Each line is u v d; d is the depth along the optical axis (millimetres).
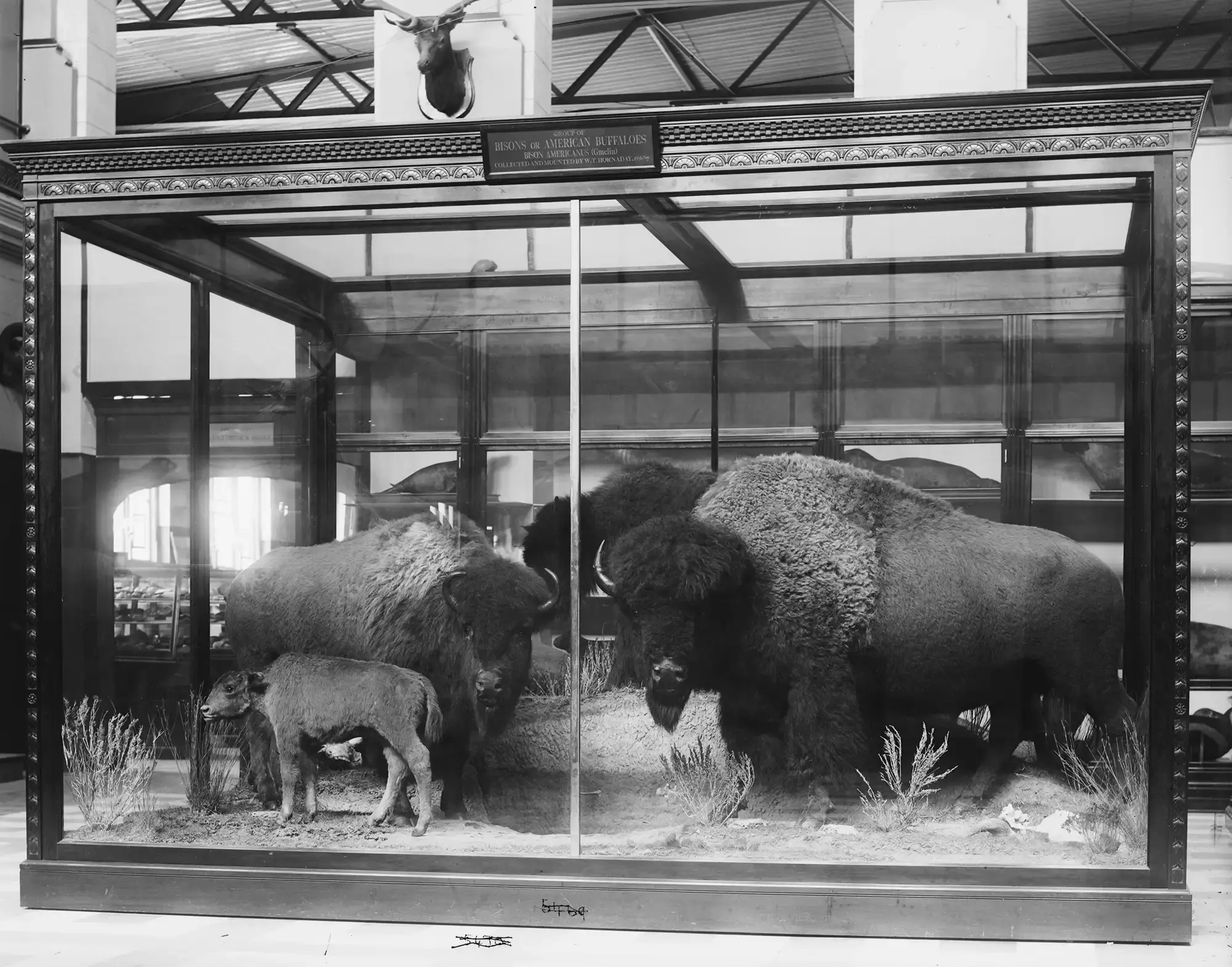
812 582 5066
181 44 16641
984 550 5098
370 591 5293
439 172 5059
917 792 4980
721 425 5293
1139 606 4789
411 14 6777
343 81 18578
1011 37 6422
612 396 5293
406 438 5512
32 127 8391
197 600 5520
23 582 9141
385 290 5508
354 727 5148
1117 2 15391
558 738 5051
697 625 5027
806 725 5023
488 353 5434
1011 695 5004
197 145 5156
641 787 4984
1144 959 4344
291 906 4930
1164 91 4578
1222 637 7617
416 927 4805
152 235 5434
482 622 5141
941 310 5246
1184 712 4555
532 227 5266
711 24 16641
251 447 5629
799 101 4785
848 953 4418
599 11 16078
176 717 5379
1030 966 4250
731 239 5184
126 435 5516
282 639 5379
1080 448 5129
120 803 5215
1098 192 4840
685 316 5273
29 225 5277
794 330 5270
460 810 5059
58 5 8375
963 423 5250
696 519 5137
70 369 5324
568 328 5352
